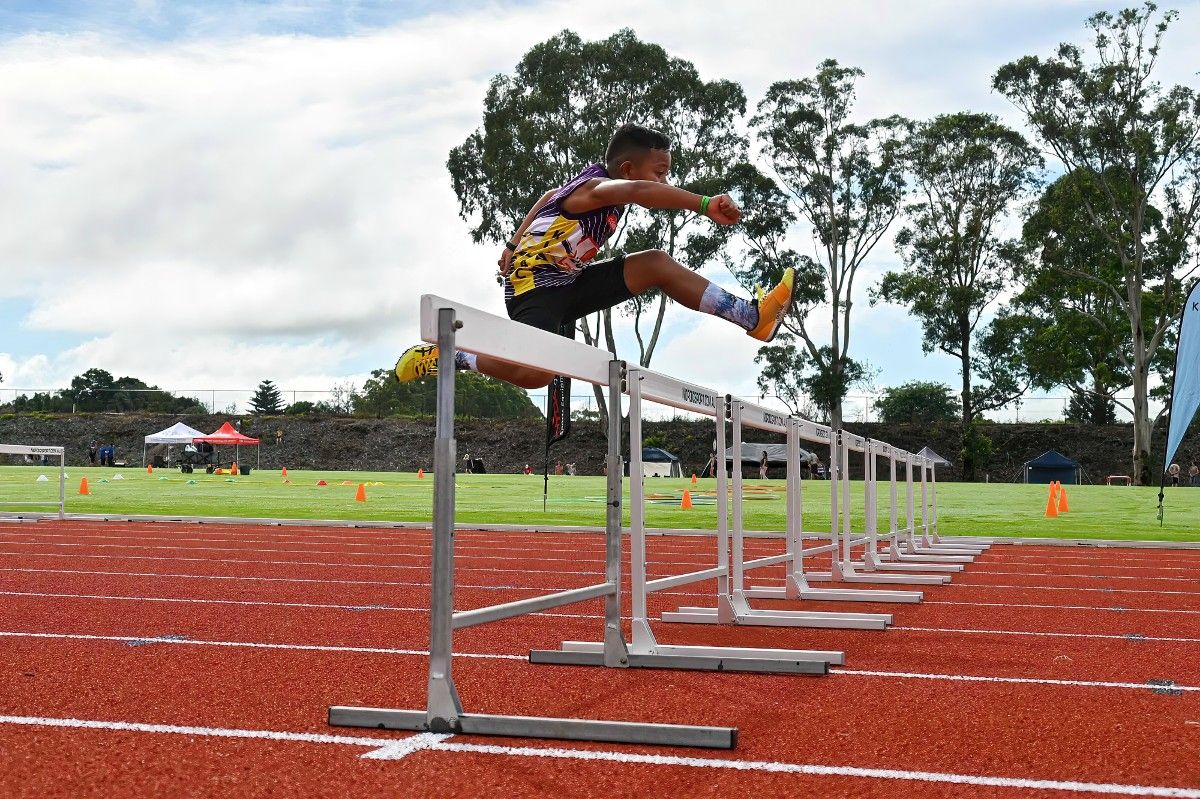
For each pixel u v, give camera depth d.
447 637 3.56
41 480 35.59
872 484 10.35
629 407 5.09
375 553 11.54
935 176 55.50
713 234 51.38
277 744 3.36
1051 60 48.62
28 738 3.43
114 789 2.88
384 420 66.88
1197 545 13.73
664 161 5.06
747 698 4.18
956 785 2.95
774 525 17.20
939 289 55.28
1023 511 22.22
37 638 5.57
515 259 4.93
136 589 7.96
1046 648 5.50
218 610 6.78
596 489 31.16
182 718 3.73
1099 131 47.94
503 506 21.73
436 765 3.12
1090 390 61.72
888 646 5.58
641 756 3.24
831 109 54.06
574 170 48.38
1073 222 49.66
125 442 66.44
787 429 7.83
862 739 3.48
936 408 70.50
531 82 49.31
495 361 4.89
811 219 55.97
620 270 4.93
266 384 73.25
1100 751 3.33
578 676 4.64
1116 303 53.44
